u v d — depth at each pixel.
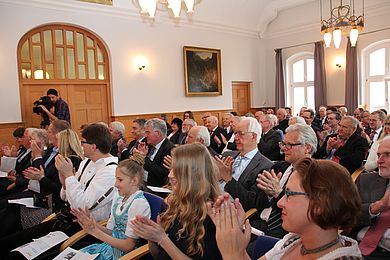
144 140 4.77
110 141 2.54
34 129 3.67
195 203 1.63
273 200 2.23
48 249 2.19
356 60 9.05
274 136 4.58
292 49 10.48
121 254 2.03
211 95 9.81
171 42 8.88
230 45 10.26
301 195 0.93
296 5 10.15
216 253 1.59
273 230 2.22
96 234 1.96
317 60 9.74
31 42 6.82
